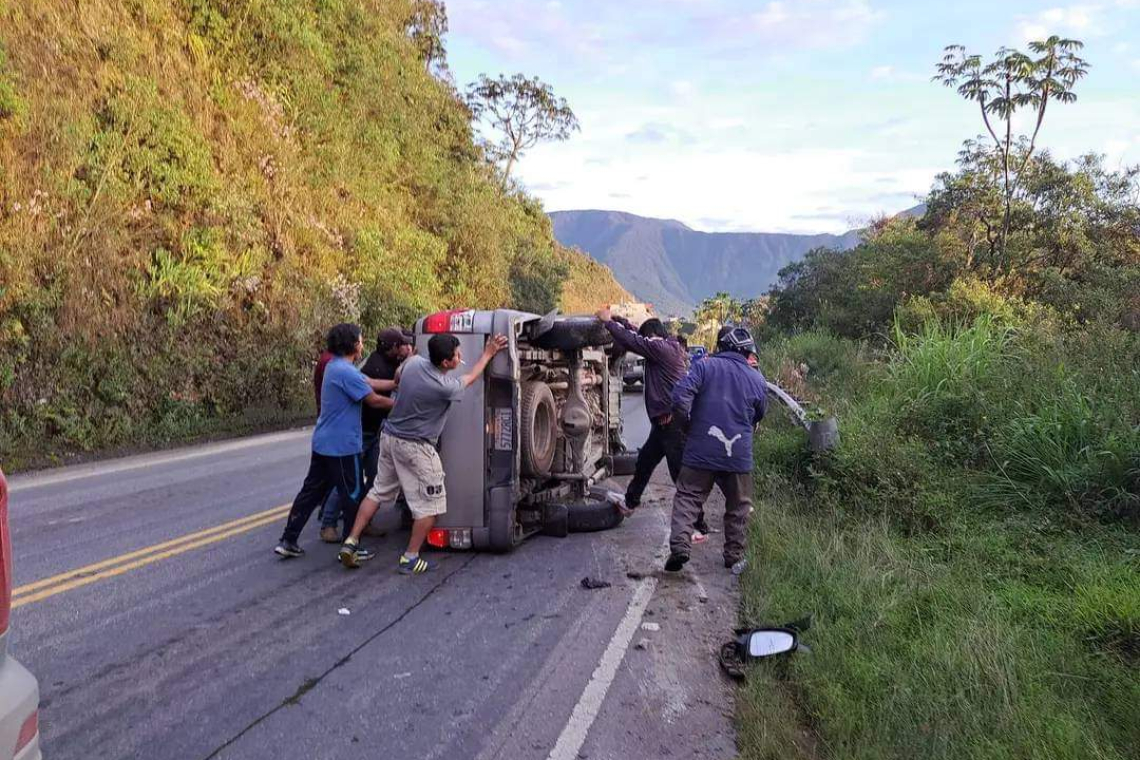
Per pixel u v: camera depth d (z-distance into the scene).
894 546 6.53
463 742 3.95
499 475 6.93
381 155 29.88
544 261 46.06
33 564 6.68
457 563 6.81
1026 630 4.96
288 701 4.34
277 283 20.09
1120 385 8.42
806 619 4.99
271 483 10.40
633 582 6.33
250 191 21.00
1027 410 8.76
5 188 13.66
